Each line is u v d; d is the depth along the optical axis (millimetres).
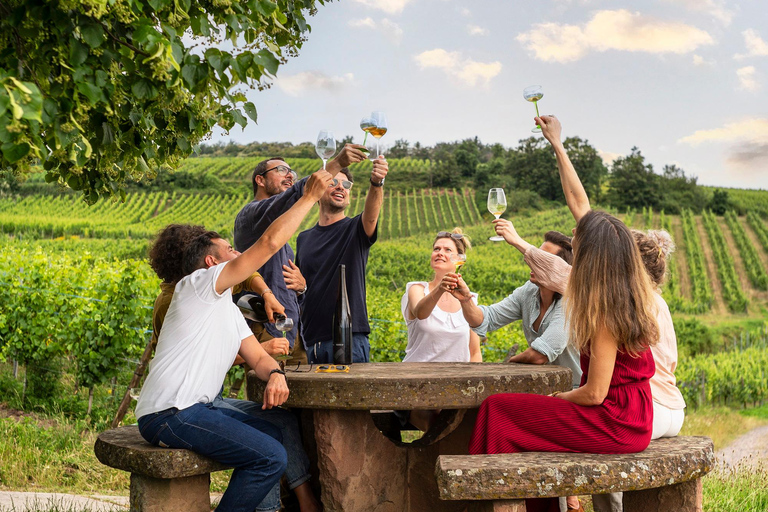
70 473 4793
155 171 3168
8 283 8273
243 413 3020
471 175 97938
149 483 2693
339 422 2982
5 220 53906
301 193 3510
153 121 2801
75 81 2113
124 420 6672
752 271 58031
